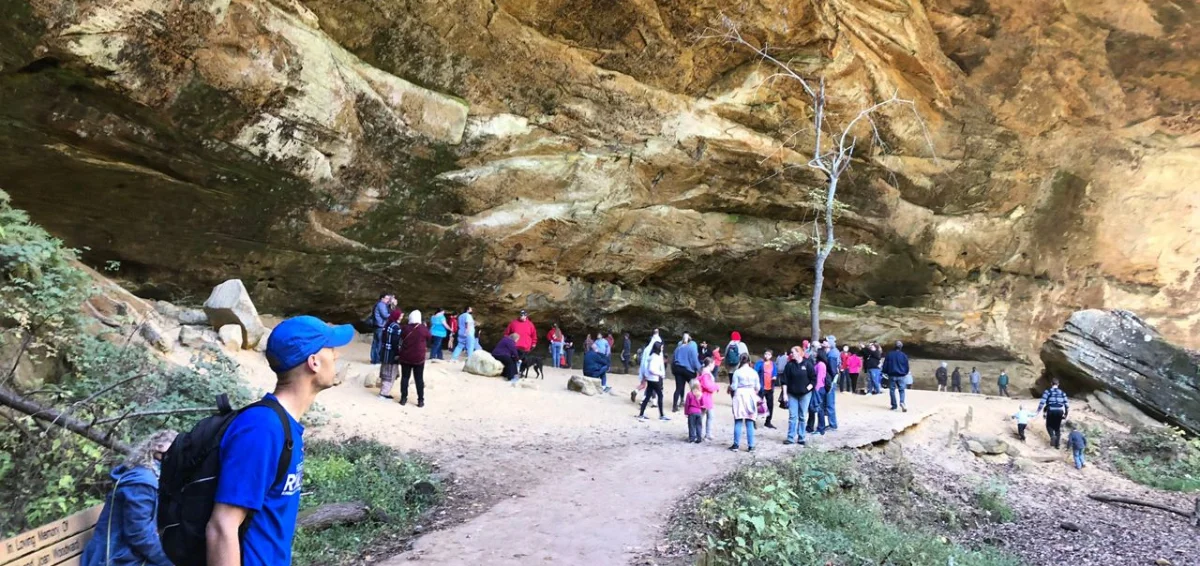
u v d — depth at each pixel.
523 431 12.01
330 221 16.48
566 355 24.16
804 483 10.02
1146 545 11.56
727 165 22.33
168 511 2.14
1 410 5.79
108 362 7.96
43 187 12.19
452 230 18.83
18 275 7.57
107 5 10.25
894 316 29.00
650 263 23.17
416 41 16.17
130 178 12.80
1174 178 27.67
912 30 22.81
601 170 20.69
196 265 15.41
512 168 19.08
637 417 14.18
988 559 9.88
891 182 25.52
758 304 27.42
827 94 22.14
